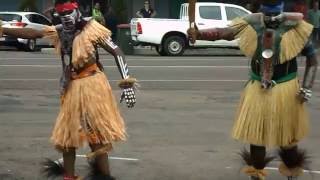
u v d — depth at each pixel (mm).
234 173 8141
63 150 6605
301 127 6750
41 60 25016
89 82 6445
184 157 9008
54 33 6578
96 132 6422
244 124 6680
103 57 25875
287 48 6531
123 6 38406
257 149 6867
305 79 6684
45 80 18484
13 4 41812
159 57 28031
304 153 7102
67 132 6488
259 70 6652
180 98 15047
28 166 8375
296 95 6660
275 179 7758
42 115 12555
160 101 14508
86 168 7762
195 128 11188
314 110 13297
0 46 32531
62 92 6547
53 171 6906
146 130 10945
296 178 7234
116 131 6473
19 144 9758
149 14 33375
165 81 18453
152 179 7867
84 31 6457
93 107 6402
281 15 6543
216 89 16812
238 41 6766
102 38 6469
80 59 6402
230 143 9922
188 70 21562
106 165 6566
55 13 6668
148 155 9109
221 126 11406
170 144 9852
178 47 29359
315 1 27828
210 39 6914
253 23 6668
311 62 6676
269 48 6535
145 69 21812
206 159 8883
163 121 11883
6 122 11734
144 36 29125
